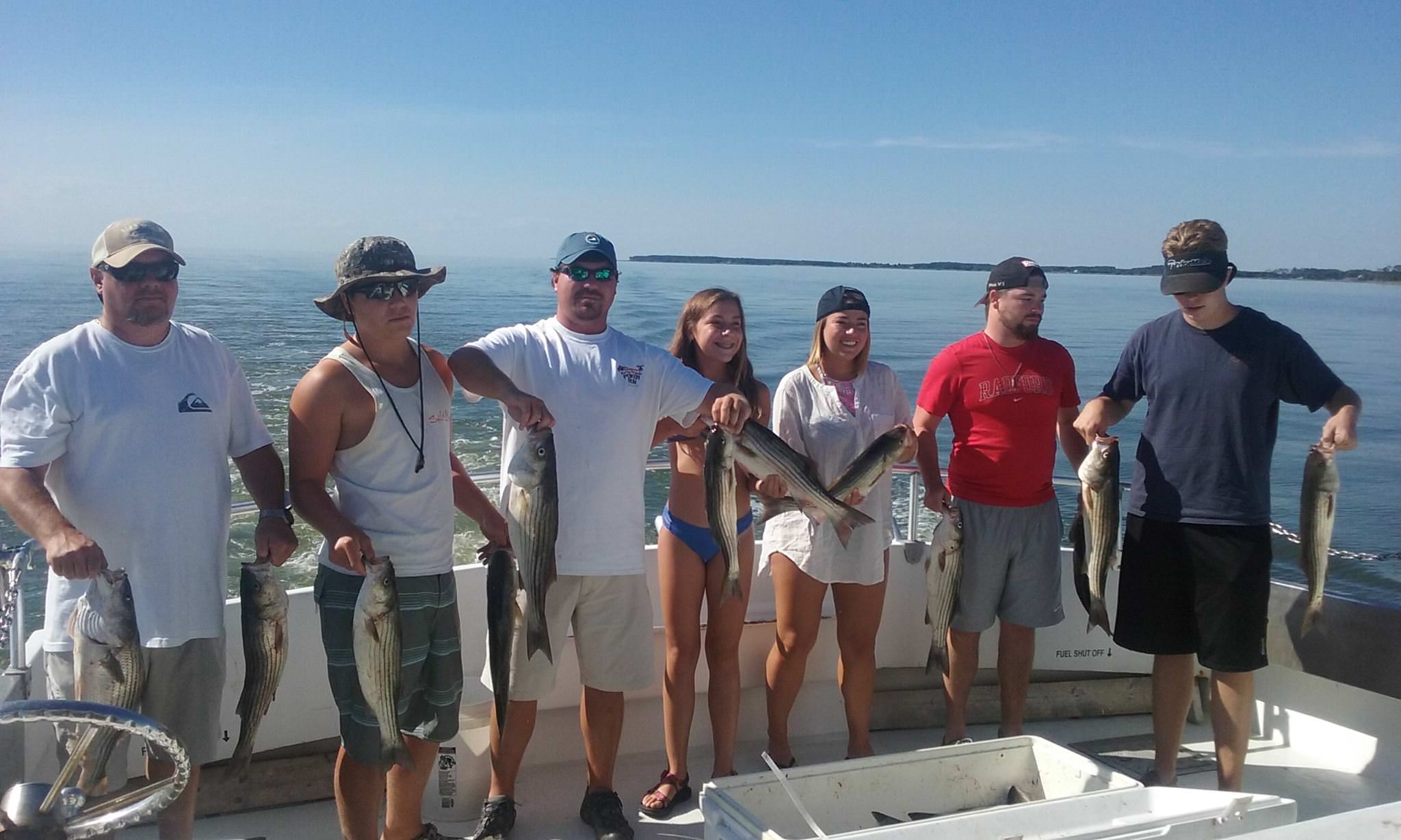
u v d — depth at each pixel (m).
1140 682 5.26
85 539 2.82
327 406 3.19
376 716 3.17
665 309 29.70
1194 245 3.97
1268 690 4.99
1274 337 4.02
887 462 4.21
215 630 3.22
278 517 3.25
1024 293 4.37
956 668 4.69
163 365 3.14
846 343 4.40
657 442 4.20
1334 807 4.30
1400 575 11.37
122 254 3.00
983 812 2.97
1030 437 4.48
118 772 3.18
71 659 3.01
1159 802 3.06
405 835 3.59
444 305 31.48
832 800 3.41
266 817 4.07
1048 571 4.57
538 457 3.42
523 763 4.54
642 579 3.88
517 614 3.71
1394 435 18.64
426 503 3.38
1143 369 4.32
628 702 4.68
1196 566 4.12
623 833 3.86
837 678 5.04
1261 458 4.06
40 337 18.92
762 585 5.12
